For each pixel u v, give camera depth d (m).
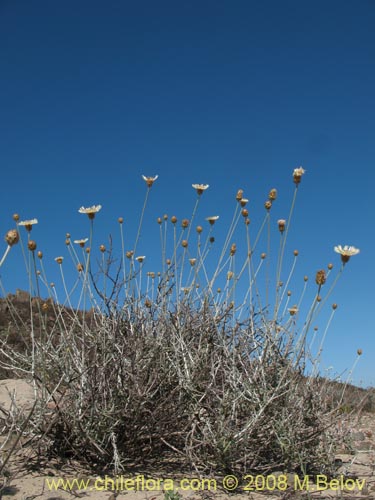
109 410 0.64
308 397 0.68
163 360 0.71
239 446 0.62
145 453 0.68
